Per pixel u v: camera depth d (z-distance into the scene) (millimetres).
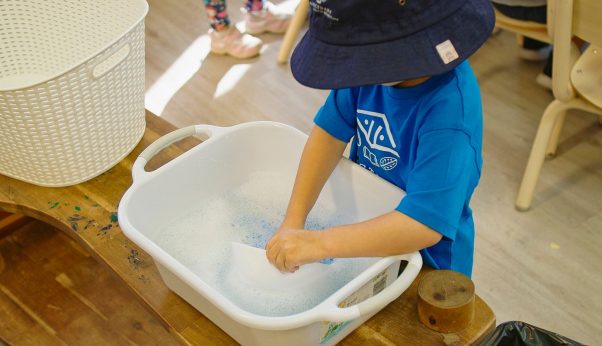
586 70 1562
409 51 744
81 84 1061
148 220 1057
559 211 1832
